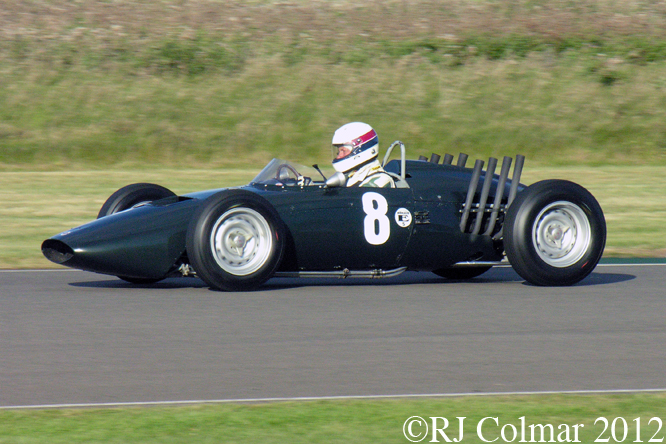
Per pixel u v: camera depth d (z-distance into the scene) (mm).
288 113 67000
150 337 17797
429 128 66000
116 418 12609
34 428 12156
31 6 79125
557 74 74062
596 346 17297
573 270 24234
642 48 78250
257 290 23562
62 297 22375
